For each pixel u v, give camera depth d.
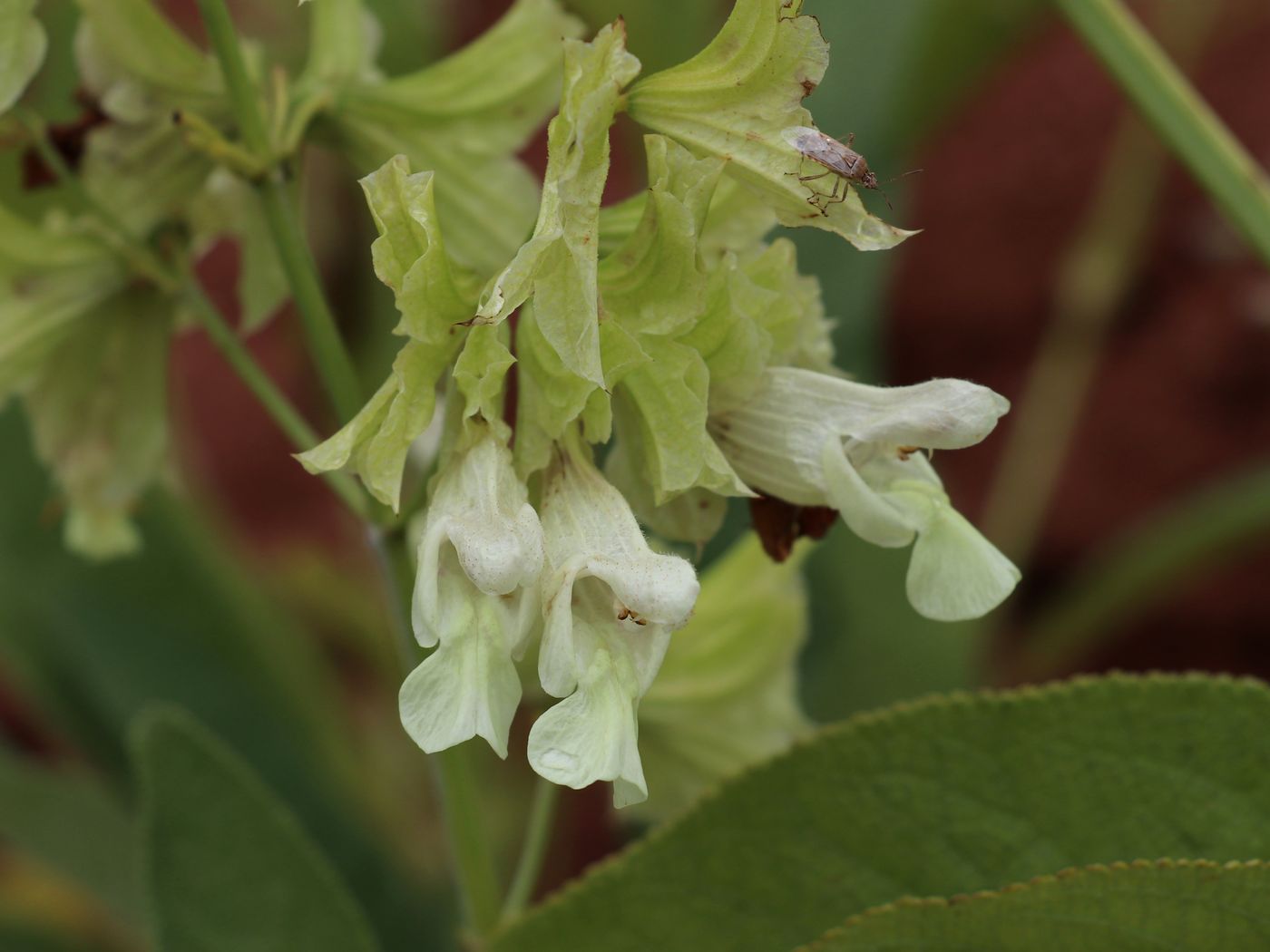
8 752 0.46
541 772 0.26
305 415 0.70
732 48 0.27
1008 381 0.64
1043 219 0.64
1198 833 0.29
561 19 0.31
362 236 0.62
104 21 0.30
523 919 0.30
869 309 0.39
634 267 0.27
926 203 0.66
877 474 0.28
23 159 0.31
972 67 0.48
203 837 0.32
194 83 0.31
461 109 0.31
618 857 0.30
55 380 0.32
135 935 0.45
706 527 0.28
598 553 0.27
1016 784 0.29
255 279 0.32
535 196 0.31
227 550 0.44
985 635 0.49
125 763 0.42
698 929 0.30
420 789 0.55
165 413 0.33
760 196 0.27
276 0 0.60
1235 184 0.33
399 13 0.52
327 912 0.32
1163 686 0.29
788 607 0.34
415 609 0.26
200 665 0.43
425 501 0.30
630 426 0.28
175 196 0.32
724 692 0.34
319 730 0.44
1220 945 0.28
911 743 0.29
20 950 0.46
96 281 0.32
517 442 0.27
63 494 0.34
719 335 0.28
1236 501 0.47
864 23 0.41
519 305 0.26
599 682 0.26
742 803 0.30
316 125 0.31
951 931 0.29
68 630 0.43
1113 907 0.28
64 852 0.42
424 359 0.27
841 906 0.30
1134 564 0.50
